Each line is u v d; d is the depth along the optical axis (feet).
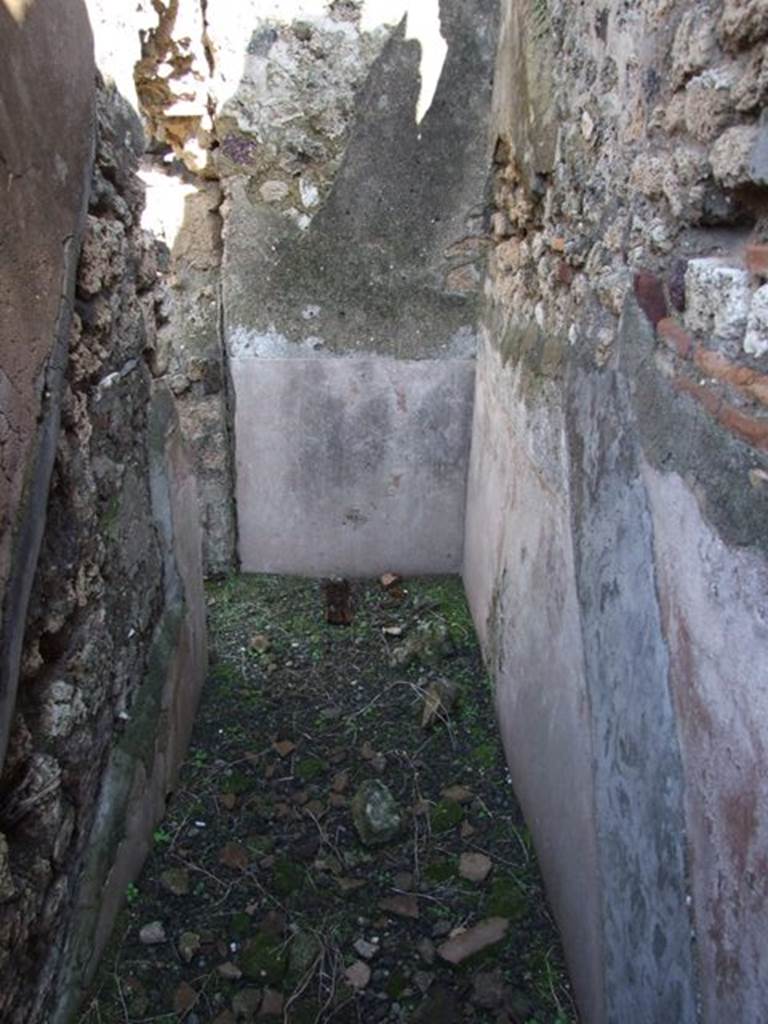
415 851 7.56
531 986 6.31
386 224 10.59
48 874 5.30
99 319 5.99
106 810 6.38
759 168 3.51
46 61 4.69
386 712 9.38
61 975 5.64
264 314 10.93
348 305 10.93
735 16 3.62
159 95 10.04
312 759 8.65
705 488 3.69
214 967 6.44
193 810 7.90
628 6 5.16
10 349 4.18
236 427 11.43
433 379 11.27
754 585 3.20
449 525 12.03
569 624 6.12
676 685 4.06
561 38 6.79
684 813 3.96
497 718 9.07
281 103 10.05
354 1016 6.14
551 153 7.03
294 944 6.64
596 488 5.43
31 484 4.44
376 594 11.81
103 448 6.30
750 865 3.26
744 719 3.30
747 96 3.57
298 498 11.82
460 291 10.94
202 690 9.56
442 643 10.30
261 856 7.47
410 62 9.89
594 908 5.55
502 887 7.11
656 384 4.48
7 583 4.16
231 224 10.54
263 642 10.47
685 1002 3.96
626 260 5.19
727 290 3.65
